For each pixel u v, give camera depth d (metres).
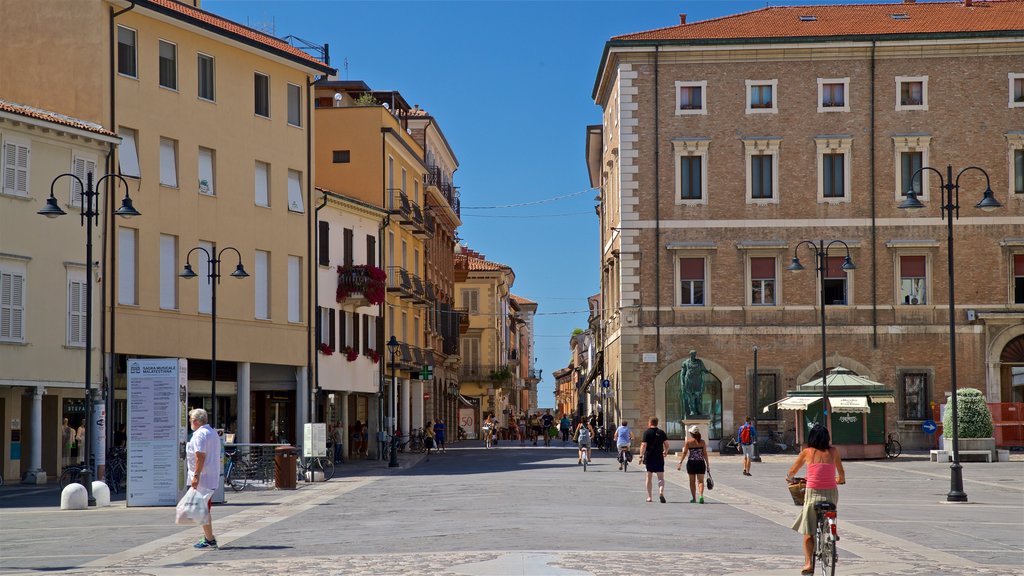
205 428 19.89
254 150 50.72
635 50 58.47
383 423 63.78
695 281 58.34
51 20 44.28
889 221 58.00
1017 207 57.88
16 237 40.12
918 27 58.75
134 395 30.22
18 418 41.62
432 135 83.50
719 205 58.25
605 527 22.34
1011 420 54.97
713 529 22.44
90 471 31.73
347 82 71.56
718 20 61.19
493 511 26.11
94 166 43.09
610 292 66.62
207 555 18.77
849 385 52.06
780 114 58.28
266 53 51.00
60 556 18.98
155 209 45.66
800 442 53.66
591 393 83.25
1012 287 57.84
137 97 45.22
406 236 70.12
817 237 58.03
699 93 58.62
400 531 21.89
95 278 43.00
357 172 65.06
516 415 138.88
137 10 45.00
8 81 44.38
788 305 57.97
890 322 57.84
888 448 53.50
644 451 29.83
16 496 34.81
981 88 58.09
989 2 62.75
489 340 116.44
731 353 57.97
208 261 43.22
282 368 53.50
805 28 59.16
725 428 57.75
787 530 22.41
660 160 58.50
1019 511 27.92
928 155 58.06
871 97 58.22
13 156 40.09
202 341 47.62
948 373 57.62
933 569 17.09
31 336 40.44
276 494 34.47
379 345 63.56
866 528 23.44
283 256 52.16
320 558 17.83
